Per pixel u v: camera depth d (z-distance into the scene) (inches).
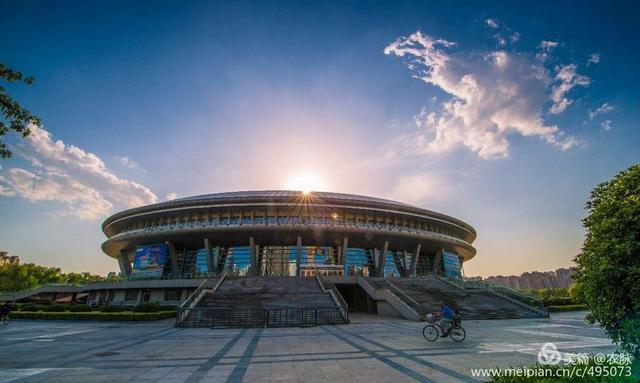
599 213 245.1
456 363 366.3
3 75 309.3
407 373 323.9
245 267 1898.4
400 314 1022.4
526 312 1079.0
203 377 319.9
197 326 821.2
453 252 2509.8
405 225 2111.2
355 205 1920.5
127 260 2384.4
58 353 454.3
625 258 226.5
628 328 219.8
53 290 2033.7
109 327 840.9
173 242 1959.9
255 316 886.4
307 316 900.0
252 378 314.3
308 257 1940.2
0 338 628.1
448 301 1149.1
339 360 390.6
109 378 317.7
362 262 2010.3
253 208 1883.6
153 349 483.2
